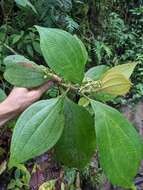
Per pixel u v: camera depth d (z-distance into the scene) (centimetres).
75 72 42
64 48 42
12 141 39
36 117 40
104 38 232
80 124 44
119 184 39
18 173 146
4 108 46
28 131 39
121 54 244
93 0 223
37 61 171
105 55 222
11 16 174
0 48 146
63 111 41
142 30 261
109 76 42
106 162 39
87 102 49
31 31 173
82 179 160
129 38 245
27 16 172
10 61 44
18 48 160
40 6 171
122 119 40
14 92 47
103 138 39
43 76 44
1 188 144
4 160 146
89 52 211
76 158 45
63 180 154
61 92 44
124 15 265
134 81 231
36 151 39
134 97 219
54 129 40
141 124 204
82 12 215
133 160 39
